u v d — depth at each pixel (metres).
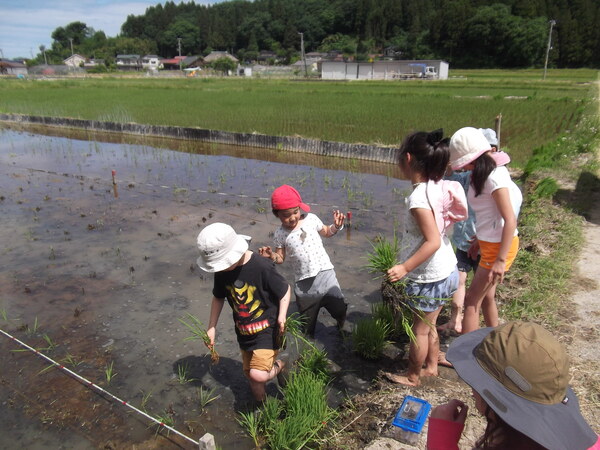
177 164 12.03
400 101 23.30
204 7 168.75
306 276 3.85
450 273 3.03
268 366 3.10
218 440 3.12
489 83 39.50
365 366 3.81
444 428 1.67
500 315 4.08
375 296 4.95
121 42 142.50
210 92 32.97
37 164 12.08
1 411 3.41
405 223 3.05
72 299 4.97
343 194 8.92
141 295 5.04
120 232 6.90
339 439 2.95
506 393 1.29
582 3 92.31
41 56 137.38
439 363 3.64
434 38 94.44
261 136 14.41
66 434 3.19
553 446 1.20
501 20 81.56
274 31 142.38
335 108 20.92
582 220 6.34
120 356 4.02
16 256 6.05
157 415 3.34
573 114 16.94
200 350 4.09
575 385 3.12
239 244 2.89
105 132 18.33
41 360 3.99
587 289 4.43
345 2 136.00
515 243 3.27
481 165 2.97
